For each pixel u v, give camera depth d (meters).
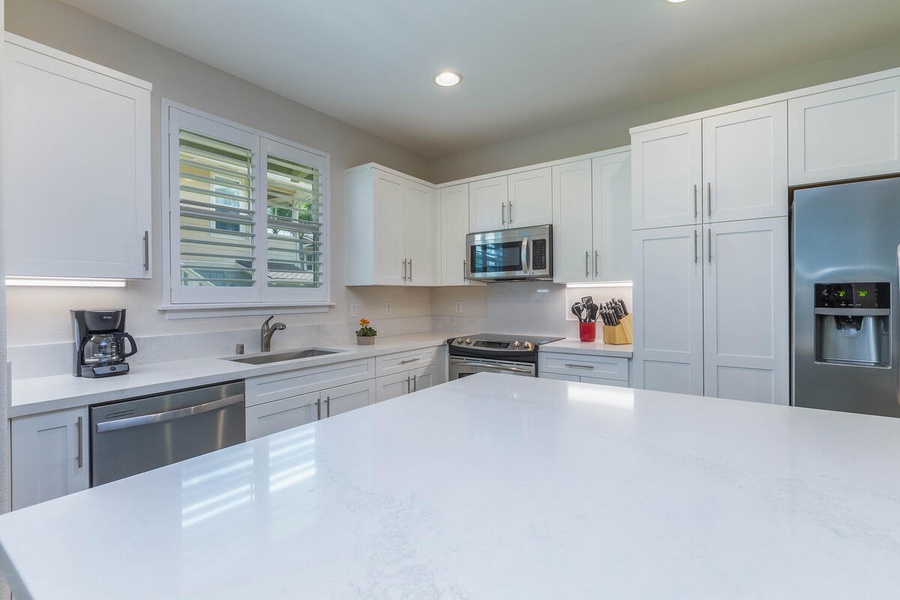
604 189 3.02
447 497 0.68
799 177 2.17
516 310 3.78
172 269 2.36
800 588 0.46
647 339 2.59
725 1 2.04
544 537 0.56
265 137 2.82
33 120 1.68
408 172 4.05
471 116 3.33
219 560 0.52
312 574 0.49
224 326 2.61
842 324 2.02
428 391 1.43
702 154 2.43
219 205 2.58
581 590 0.46
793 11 2.12
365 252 3.28
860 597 0.45
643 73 2.70
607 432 1.00
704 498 0.67
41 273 1.70
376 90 2.90
